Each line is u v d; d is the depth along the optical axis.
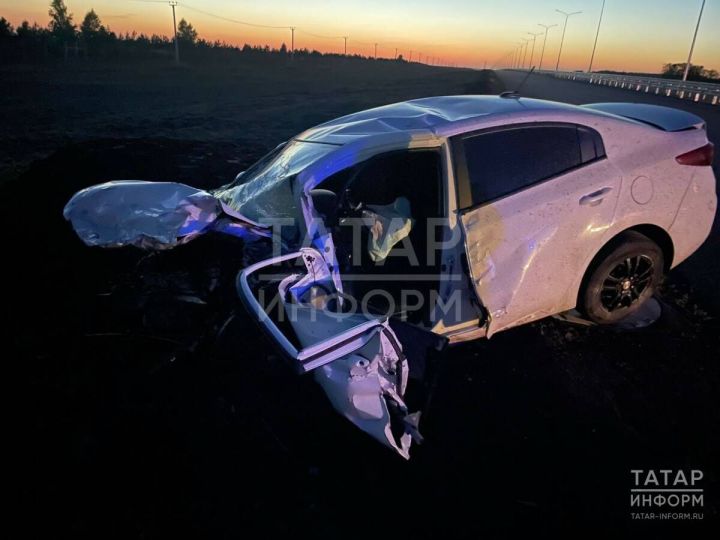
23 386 2.62
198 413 2.61
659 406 2.95
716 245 5.57
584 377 3.20
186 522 2.14
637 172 3.35
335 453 2.55
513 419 2.87
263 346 2.85
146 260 3.20
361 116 3.88
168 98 24.89
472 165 3.08
